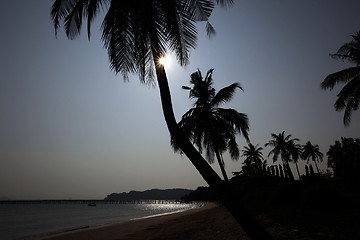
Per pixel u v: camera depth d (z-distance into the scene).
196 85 23.36
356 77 19.31
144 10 6.04
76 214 64.81
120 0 6.18
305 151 64.00
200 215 28.44
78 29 8.12
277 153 51.06
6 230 30.92
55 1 7.74
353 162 41.22
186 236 13.48
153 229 19.53
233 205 4.91
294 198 20.69
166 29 6.27
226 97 22.56
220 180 5.10
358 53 19.08
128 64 6.63
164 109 5.61
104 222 37.53
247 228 4.77
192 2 7.04
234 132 23.00
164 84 5.78
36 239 19.33
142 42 6.13
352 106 19.88
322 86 20.39
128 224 26.17
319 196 16.23
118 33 6.21
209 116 22.39
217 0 7.77
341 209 15.02
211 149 23.80
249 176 55.81
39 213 70.81
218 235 12.02
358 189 29.33
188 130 21.84
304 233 9.39
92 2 7.41
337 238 8.27
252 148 59.66
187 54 7.09
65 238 18.77
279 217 14.15
